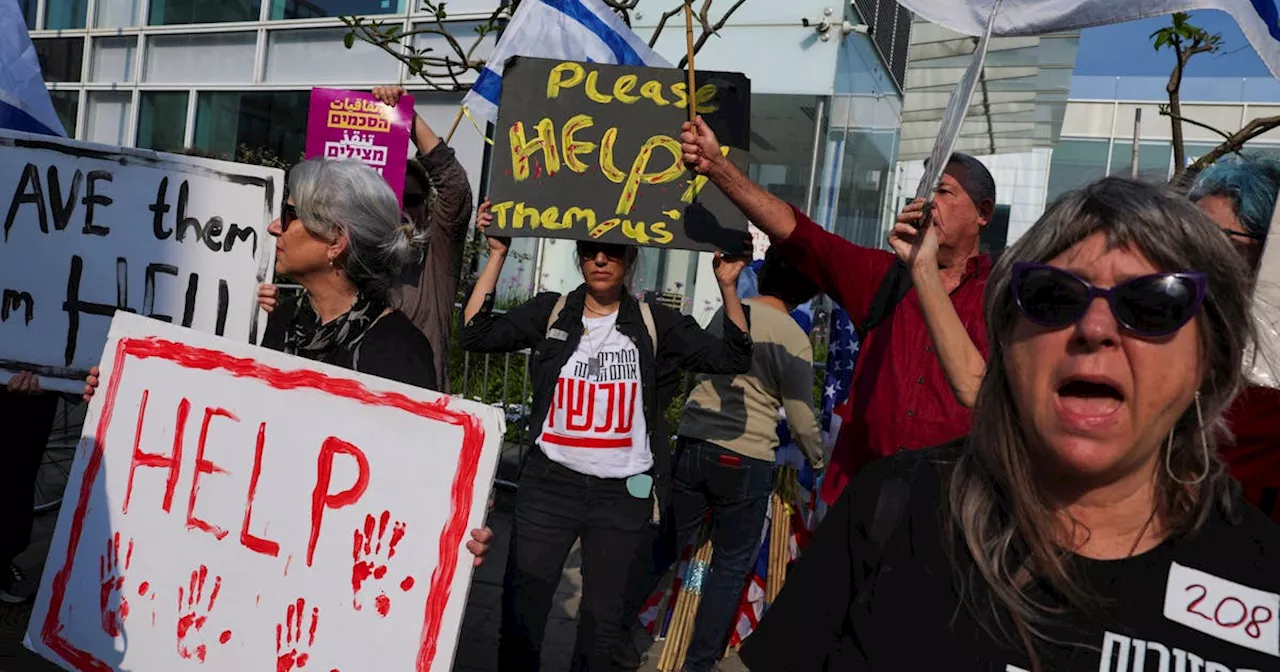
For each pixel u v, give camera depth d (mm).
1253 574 1149
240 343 2232
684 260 8906
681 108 3191
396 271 2400
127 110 11609
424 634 1864
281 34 10438
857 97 9766
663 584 4527
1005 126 10500
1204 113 16078
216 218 2998
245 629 2082
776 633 1398
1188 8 2492
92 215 3047
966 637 1210
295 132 10352
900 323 2670
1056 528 1240
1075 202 1230
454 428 1905
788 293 3787
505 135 3252
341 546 1996
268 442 2141
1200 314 1171
